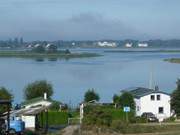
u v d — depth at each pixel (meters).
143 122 69.50
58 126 63.75
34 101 73.06
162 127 61.72
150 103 81.44
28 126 60.41
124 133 57.97
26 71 192.12
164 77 164.50
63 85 140.38
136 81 152.00
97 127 58.72
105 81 153.12
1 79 155.25
